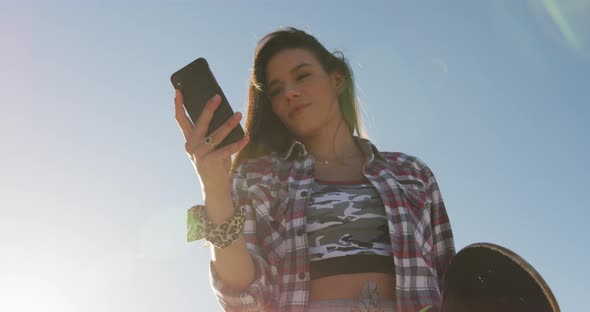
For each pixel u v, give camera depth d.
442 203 3.43
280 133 3.58
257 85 3.59
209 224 2.66
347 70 3.67
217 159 2.59
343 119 3.62
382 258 2.98
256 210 3.15
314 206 3.10
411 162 3.45
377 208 3.11
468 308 2.39
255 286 2.77
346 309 2.82
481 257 2.37
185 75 2.83
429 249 3.21
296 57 3.53
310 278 2.94
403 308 2.88
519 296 2.26
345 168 3.40
